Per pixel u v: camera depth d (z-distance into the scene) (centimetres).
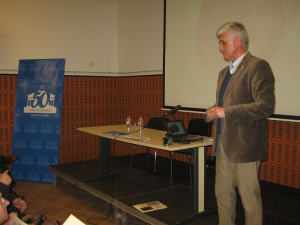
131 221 347
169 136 301
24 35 574
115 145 683
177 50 531
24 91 514
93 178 418
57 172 465
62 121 610
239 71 242
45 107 503
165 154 594
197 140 312
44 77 509
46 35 591
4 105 564
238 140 238
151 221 292
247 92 237
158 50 580
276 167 417
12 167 508
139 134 374
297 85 379
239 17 433
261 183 431
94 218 358
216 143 265
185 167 528
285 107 393
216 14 464
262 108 222
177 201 336
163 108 567
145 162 568
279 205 356
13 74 568
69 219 141
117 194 359
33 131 504
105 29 654
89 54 637
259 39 412
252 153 235
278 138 412
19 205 210
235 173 245
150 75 596
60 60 507
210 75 480
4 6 558
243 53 247
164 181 414
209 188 411
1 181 185
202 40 488
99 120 651
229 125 242
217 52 467
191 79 511
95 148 648
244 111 226
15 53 570
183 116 533
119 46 666
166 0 544
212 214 309
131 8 632
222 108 234
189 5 506
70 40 614
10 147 570
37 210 383
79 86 625
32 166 502
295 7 375
